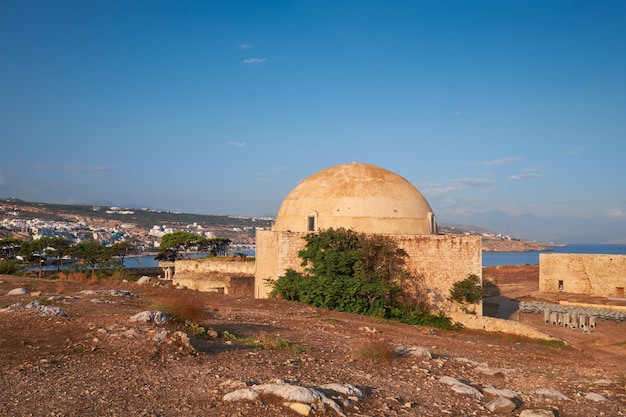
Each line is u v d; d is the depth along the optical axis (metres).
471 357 16.38
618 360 19.67
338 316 23.06
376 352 13.84
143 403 8.27
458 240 27.61
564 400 11.35
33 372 9.55
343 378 11.18
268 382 9.84
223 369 10.66
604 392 12.26
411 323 25.25
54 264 73.06
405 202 30.77
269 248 29.83
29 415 7.47
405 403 9.88
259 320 19.39
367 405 9.48
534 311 33.84
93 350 11.20
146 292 26.75
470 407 10.20
